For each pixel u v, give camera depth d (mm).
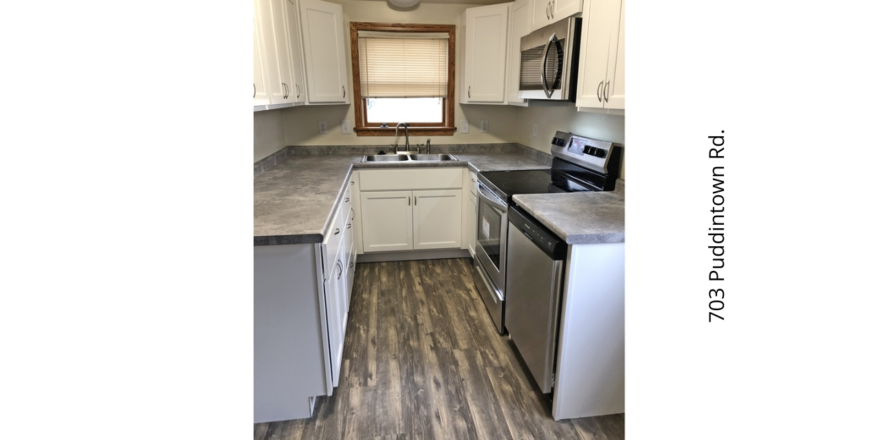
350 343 2217
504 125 3734
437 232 3256
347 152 3578
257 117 2684
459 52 3498
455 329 2355
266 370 1621
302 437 1611
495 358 2088
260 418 1675
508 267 2100
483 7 3057
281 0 2357
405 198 3152
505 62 3072
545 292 1604
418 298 2732
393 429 1647
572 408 1673
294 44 2641
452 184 3176
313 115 3484
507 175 2570
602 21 1735
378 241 3205
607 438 1600
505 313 2242
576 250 1477
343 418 1701
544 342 1643
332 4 3008
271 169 2801
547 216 1626
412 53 3459
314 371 1642
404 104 3635
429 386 1885
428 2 3357
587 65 1884
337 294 1825
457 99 3617
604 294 1539
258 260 1505
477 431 1635
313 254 1523
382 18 3352
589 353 1604
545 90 2201
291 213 1690
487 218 2529
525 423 1673
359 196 3098
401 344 2209
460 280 3018
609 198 1925
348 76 3445
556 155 2746
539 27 2475
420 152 3666
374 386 1884
